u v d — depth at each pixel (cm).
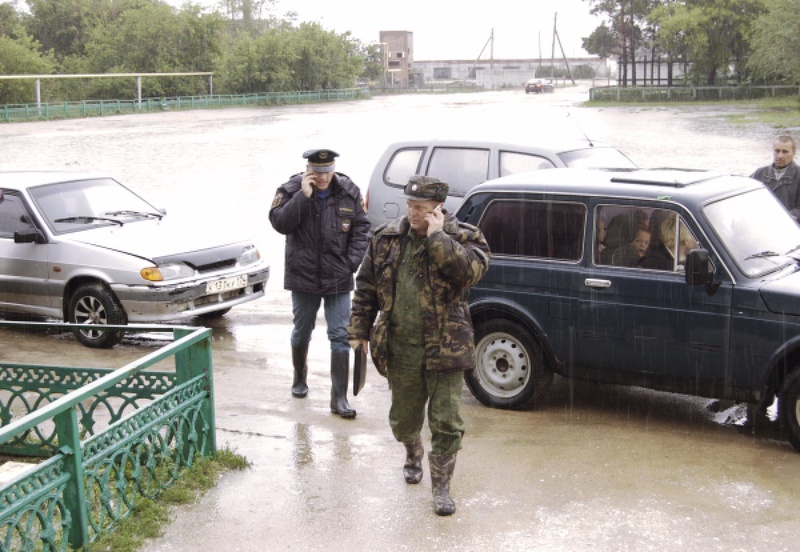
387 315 471
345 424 635
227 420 645
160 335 930
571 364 639
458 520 472
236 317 1005
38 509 397
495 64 14112
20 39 8112
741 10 7112
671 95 6975
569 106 6550
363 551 439
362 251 643
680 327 594
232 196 2112
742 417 650
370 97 9900
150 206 1007
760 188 675
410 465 521
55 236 897
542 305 641
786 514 476
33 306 911
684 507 486
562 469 544
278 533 458
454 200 1004
